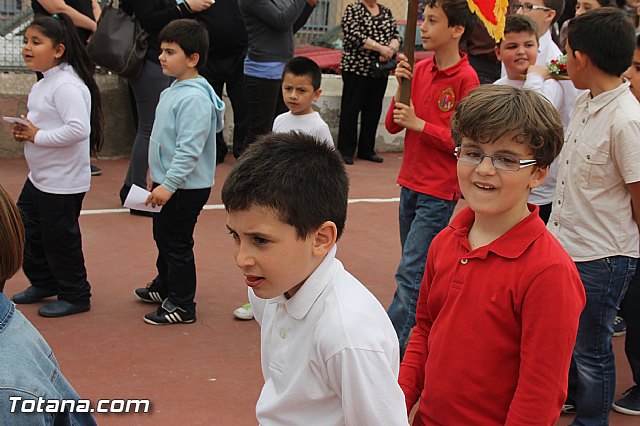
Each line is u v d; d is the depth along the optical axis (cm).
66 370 384
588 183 318
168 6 623
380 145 1046
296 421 186
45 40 424
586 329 324
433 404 218
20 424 162
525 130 204
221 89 870
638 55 359
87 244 579
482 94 213
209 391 373
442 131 377
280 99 835
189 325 449
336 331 172
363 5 912
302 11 779
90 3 786
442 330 219
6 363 163
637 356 375
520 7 526
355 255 595
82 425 192
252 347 425
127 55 624
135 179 668
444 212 387
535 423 200
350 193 793
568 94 430
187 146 416
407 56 389
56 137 421
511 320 208
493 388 210
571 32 320
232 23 820
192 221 439
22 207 449
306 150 182
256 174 174
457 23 379
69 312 451
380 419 173
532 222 212
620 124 308
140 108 652
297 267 177
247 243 176
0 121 849
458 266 220
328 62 1026
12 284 497
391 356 180
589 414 330
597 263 318
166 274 464
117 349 411
